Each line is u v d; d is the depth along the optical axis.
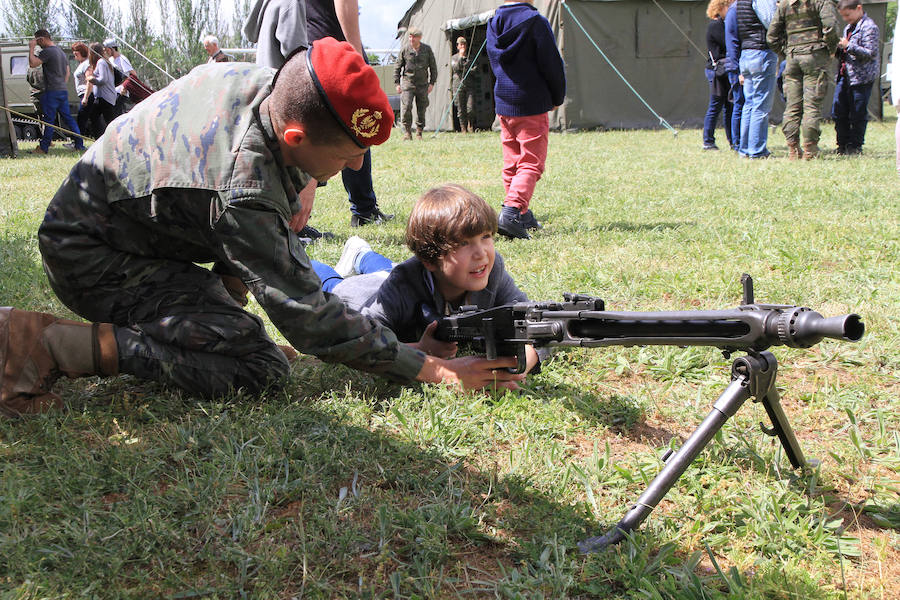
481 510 2.12
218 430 2.48
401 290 3.10
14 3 39.28
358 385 2.96
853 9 11.28
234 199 2.32
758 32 10.88
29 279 4.37
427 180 10.01
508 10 5.80
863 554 1.98
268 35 5.28
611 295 4.25
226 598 1.75
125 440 2.46
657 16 18.42
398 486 2.23
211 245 2.51
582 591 1.82
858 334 1.59
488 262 2.87
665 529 2.04
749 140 11.31
